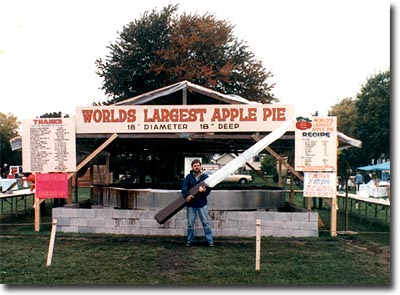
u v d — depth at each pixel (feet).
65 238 31.14
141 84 90.53
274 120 33.88
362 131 138.62
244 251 26.84
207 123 34.30
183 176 66.54
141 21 91.15
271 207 35.24
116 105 35.01
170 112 34.45
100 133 34.78
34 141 34.22
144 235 32.48
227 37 93.56
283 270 22.15
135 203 34.01
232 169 28.73
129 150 51.96
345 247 28.30
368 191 73.00
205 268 22.53
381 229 36.91
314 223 31.91
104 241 30.07
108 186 41.19
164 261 24.06
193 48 88.99
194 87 36.27
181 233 32.35
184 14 92.89
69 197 43.29
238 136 34.73
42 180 34.22
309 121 32.30
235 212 32.04
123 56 89.97
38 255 25.55
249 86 92.79
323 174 32.22
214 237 31.68
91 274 21.36
